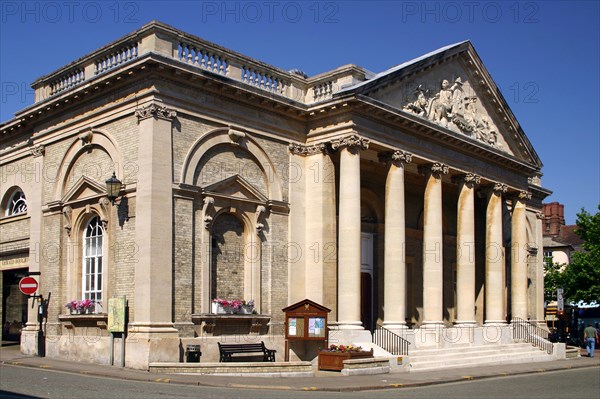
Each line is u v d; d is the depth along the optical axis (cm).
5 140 3127
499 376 2552
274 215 2730
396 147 2928
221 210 2555
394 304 2816
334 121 2794
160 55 2328
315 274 2780
